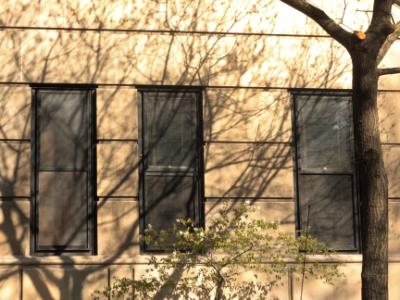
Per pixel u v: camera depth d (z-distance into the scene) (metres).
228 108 13.79
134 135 13.47
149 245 13.38
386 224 9.81
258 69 13.94
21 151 13.16
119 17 13.65
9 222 13.00
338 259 13.59
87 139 13.55
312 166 14.08
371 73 9.98
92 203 13.40
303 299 13.44
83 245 13.28
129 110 13.52
